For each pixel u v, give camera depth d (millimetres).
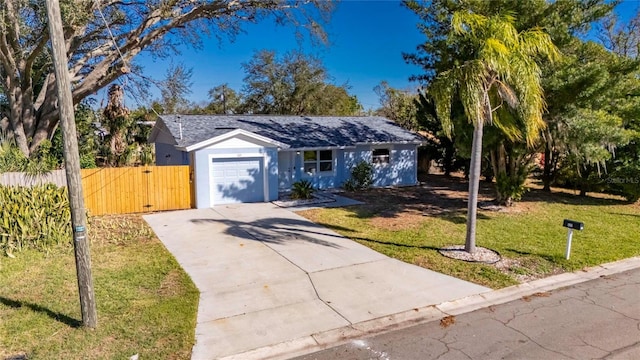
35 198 9391
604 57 12898
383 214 13359
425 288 6926
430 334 5352
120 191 13844
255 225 11922
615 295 6648
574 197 16891
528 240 9953
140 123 23547
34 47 15273
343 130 20859
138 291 6684
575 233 10742
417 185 20844
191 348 4914
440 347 4996
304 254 8977
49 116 16344
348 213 13547
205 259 8625
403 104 33750
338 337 5270
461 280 7293
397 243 9789
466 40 9609
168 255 8828
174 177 14570
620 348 4914
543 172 19219
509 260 8391
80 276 5199
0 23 13023
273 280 7359
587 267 8016
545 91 11695
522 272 7703
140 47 15922
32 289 6641
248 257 8766
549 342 5082
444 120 8258
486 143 11898
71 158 5004
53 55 4738
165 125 18016
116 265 8062
